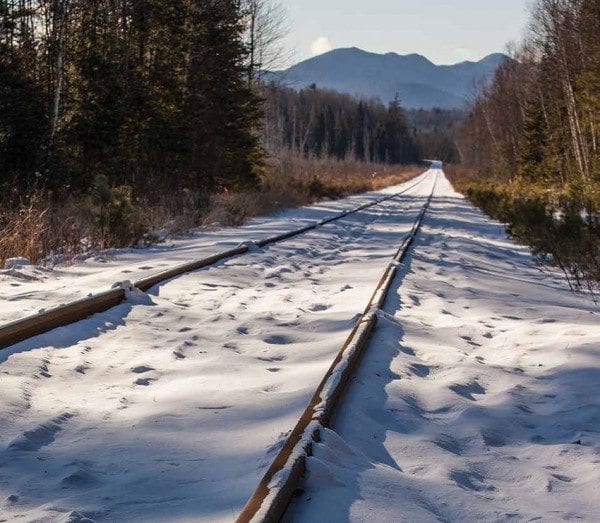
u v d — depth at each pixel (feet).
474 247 51.52
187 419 12.94
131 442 11.73
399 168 473.26
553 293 32.37
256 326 21.24
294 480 9.43
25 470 10.48
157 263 35.22
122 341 18.80
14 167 60.23
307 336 20.44
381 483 10.19
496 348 20.70
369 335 19.54
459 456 12.05
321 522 8.86
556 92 140.15
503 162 204.64
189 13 90.53
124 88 76.84
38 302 23.29
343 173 235.40
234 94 95.09
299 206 98.89
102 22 78.23
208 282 28.91
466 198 153.99
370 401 14.15
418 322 23.11
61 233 39.58
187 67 91.50
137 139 78.23
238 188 97.50
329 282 31.42
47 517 8.82
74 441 11.76
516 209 60.18
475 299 28.66
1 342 16.42
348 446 11.27
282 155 181.47
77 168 67.82
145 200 64.49
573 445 12.50
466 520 9.57
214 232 57.67
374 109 643.04
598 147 117.39
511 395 15.47
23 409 12.99
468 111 406.82
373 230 63.10
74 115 72.69
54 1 70.28
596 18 107.24
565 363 18.03
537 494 10.71
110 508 9.28
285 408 13.50
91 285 27.37
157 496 9.76
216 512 9.04
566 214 43.16
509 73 211.41
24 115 60.70
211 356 17.67
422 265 38.45
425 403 14.84
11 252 34.12
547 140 147.84
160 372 16.16
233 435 12.23
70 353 17.13
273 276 32.09
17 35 64.85
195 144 89.61
